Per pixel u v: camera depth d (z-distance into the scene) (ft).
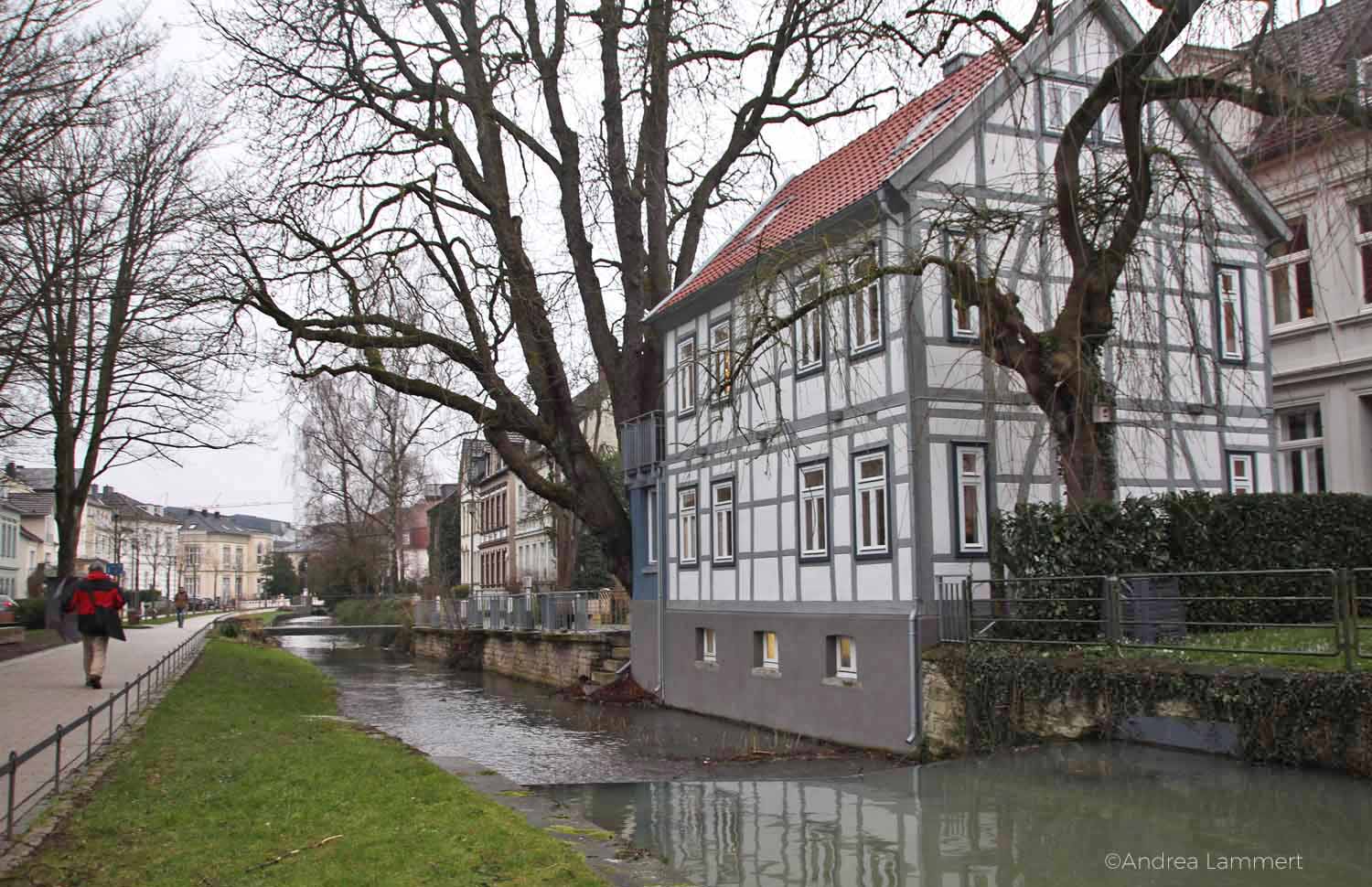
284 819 28.50
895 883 25.39
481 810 29.63
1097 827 28.94
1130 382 44.75
